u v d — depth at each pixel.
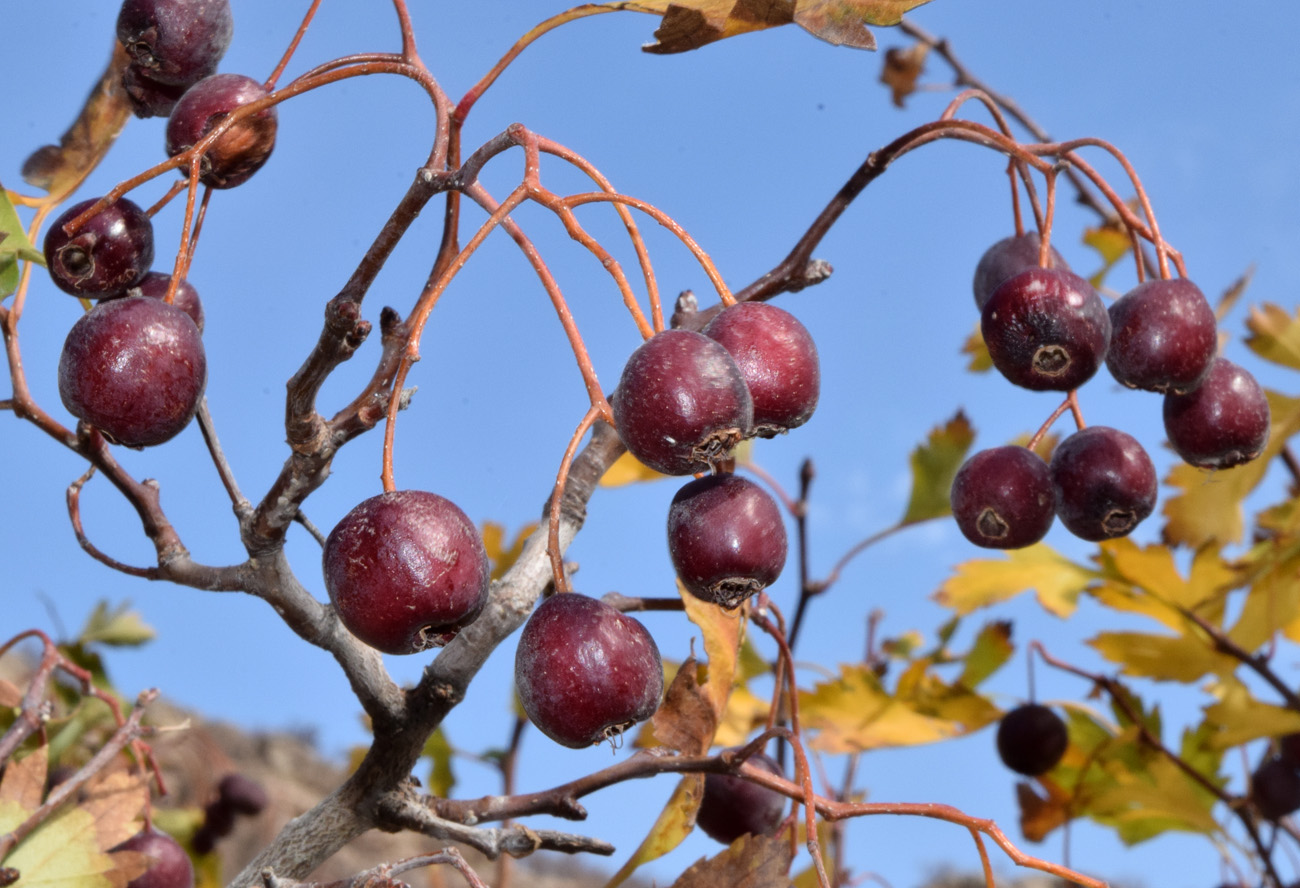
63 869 0.28
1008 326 0.27
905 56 0.49
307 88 0.25
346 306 0.23
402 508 0.23
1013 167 0.30
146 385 0.24
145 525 0.26
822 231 0.29
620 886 0.28
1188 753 0.40
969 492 0.29
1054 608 0.41
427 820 0.26
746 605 0.29
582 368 0.24
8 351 0.27
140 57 0.28
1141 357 0.28
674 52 0.26
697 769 0.26
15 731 0.28
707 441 0.23
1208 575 0.40
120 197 0.26
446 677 0.25
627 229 0.25
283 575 0.25
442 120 0.24
